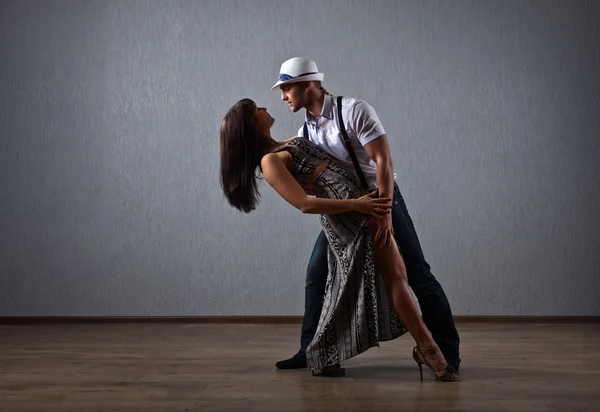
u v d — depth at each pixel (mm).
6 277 5285
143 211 5273
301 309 5238
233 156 2979
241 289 5254
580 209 5180
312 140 3137
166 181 5273
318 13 5258
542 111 5195
